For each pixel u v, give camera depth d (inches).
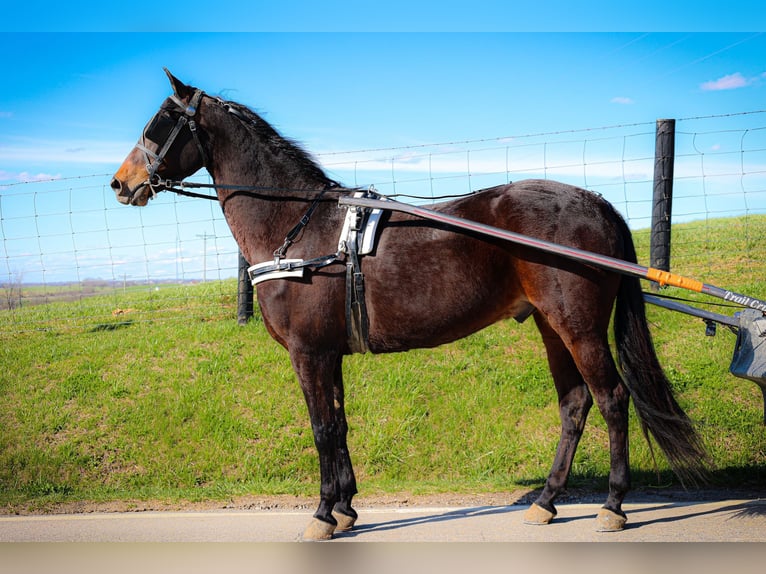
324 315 164.1
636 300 161.6
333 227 168.6
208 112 178.1
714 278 314.3
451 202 167.0
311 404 165.9
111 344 308.5
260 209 175.3
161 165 177.9
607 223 156.9
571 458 172.7
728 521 164.1
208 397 262.1
